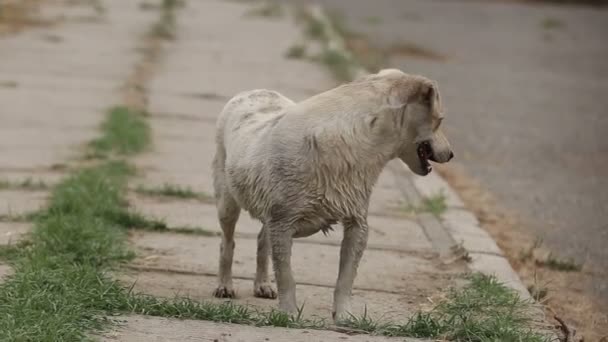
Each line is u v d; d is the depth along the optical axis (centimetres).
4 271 1016
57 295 902
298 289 1063
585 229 1446
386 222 1352
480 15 4734
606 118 2402
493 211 1510
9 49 2562
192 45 2883
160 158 1623
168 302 921
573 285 1203
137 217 1245
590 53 3656
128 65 2467
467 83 2758
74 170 1473
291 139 899
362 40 3400
